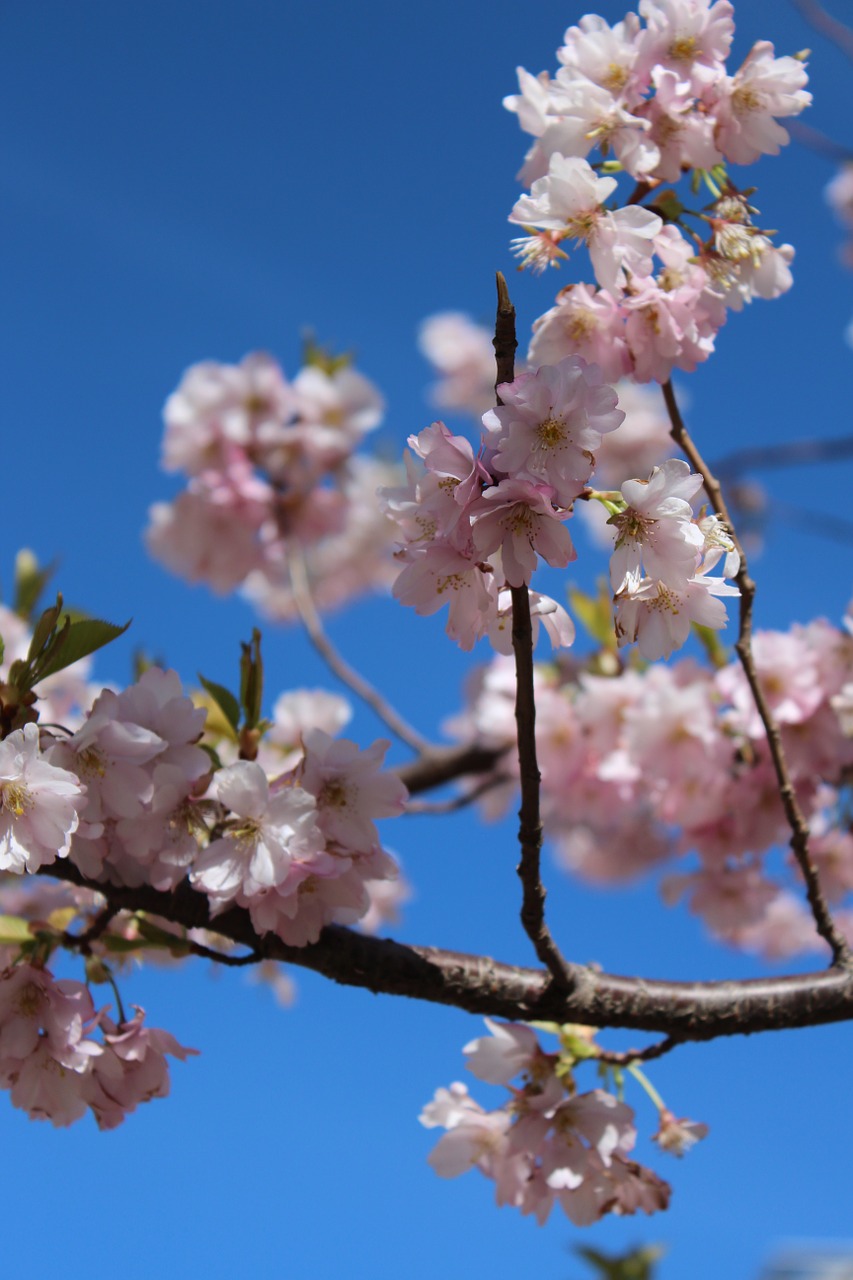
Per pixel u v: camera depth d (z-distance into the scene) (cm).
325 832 105
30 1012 106
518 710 98
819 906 110
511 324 97
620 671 146
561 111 108
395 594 99
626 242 106
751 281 109
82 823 104
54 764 104
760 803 137
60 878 106
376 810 105
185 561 189
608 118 108
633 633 98
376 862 106
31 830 101
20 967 106
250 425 189
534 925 104
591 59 109
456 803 162
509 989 107
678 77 108
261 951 107
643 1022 107
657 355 107
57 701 140
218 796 104
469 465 97
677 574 97
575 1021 107
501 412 96
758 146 108
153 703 106
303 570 193
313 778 105
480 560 97
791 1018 108
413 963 107
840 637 136
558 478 96
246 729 110
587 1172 109
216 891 104
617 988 107
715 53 108
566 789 146
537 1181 109
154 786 105
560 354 107
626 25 109
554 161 105
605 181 105
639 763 137
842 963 110
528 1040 108
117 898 106
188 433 187
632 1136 108
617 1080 111
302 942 106
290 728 148
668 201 109
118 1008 107
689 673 138
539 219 106
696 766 136
